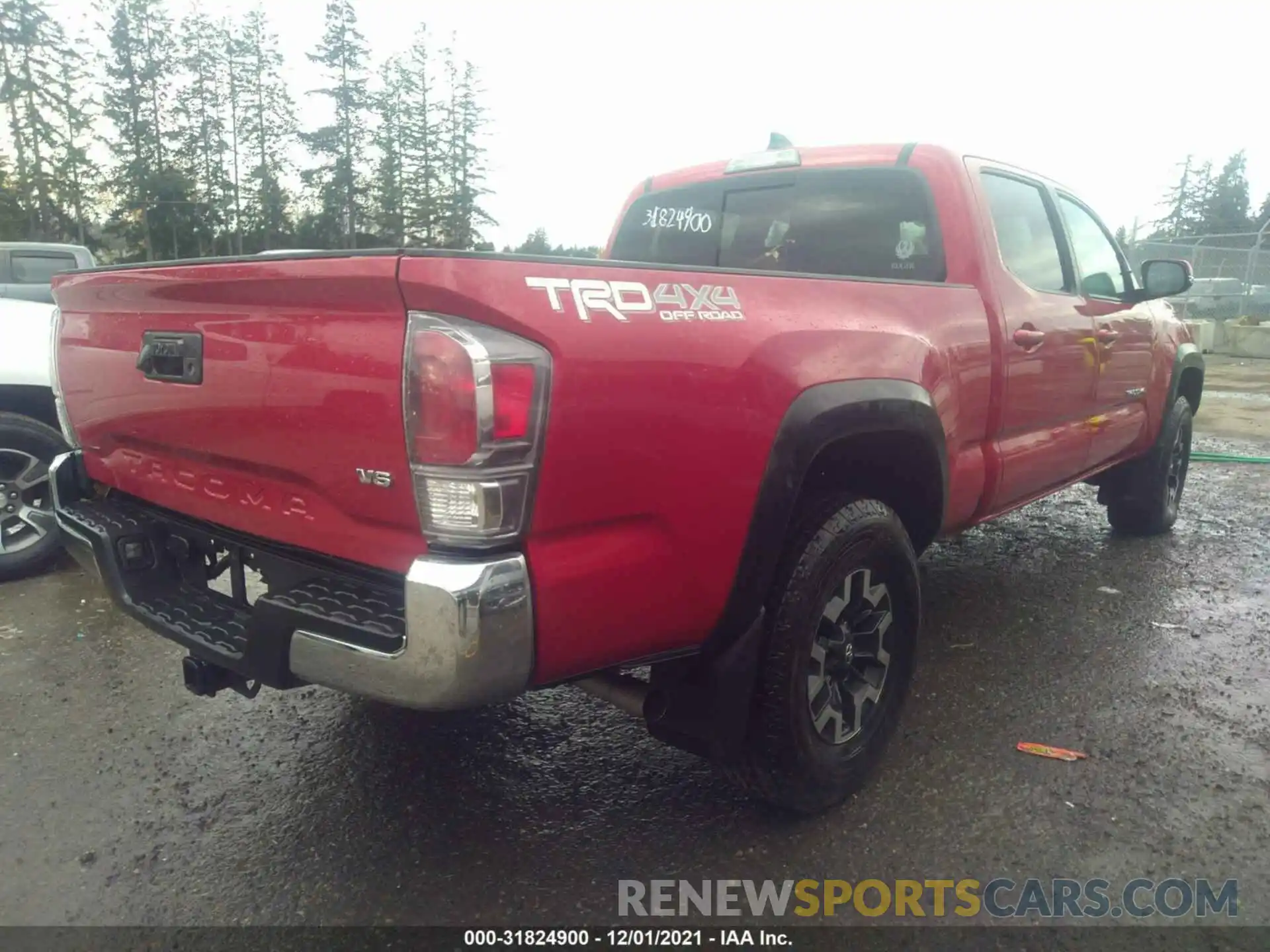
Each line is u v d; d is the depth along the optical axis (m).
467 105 59.78
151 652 3.96
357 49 54.78
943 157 3.57
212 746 3.18
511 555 1.88
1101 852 2.57
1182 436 5.83
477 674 1.84
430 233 59.31
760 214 4.07
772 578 2.38
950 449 3.12
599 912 2.34
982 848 2.59
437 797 2.86
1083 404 4.30
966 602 4.59
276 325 2.12
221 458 2.40
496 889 2.43
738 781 2.59
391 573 2.08
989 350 3.38
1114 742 3.17
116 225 52.16
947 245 3.51
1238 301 21.56
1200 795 2.84
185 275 2.28
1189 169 84.38
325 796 2.87
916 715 3.36
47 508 4.92
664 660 2.30
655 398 2.06
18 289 8.85
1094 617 4.37
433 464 1.84
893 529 2.77
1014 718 3.34
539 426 1.87
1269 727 3.28
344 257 1.89
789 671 2.47
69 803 2.82
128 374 2.63
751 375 2.27
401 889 2.43
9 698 3.52
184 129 53.06
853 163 3.76
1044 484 4.13
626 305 2.04
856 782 2.78
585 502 1.98
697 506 2.18
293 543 2.27
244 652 2.21
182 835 2.66
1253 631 4.18
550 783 2.94
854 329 2.65
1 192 46.22
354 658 1.95
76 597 4.64
